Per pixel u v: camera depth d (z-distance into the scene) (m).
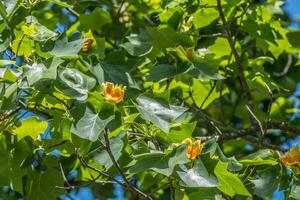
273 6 7.89
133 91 5.75
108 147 5.29
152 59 6.25
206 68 5.82
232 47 6.54
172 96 6.48
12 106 5.33
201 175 5.17
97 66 5.76
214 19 6.73
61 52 5.47
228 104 8.53
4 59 5.94
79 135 5.09
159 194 7.51
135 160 5.19
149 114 5.31
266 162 5.69
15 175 5.85
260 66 7.09
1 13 5.70
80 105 5.22
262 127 6.81
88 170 6.01
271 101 6.52
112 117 5.18
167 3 6.52
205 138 6.52
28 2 5.99
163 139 5.71
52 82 5.31
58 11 7.71
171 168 5.11
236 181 5.33
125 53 6.65
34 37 5.60
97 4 7.71
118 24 7.97
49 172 5.92
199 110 6.53
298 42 7.19
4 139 5.85
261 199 7.15
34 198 5.91
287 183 5.77
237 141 8.19
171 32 6.09
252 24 6.90
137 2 7.52
